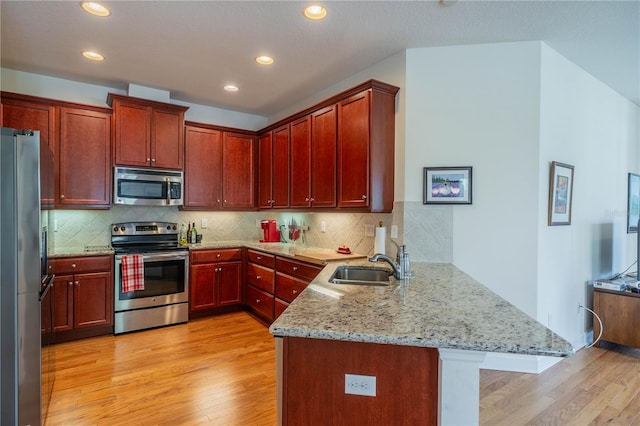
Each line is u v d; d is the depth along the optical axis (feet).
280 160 13.28
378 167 9.35
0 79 10.85
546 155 9.16
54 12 7.79
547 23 8.09
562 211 9.73
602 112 11.81
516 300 8.95
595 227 11.62
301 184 11.91
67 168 11.23
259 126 16.22
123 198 12.02
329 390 4.35
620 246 13.07
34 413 6.17
